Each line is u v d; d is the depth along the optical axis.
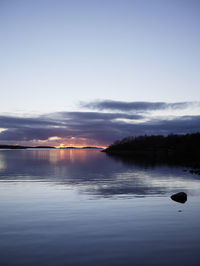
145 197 15.12
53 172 30.81
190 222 10.09
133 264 6.46
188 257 6.88
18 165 43.16
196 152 106.62
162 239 8.22
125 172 31.70
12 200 14.18
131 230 9.09
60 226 9.52
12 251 7.23
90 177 25.72
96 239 8.20
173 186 19.61
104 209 12.14
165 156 98.06
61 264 6.43
